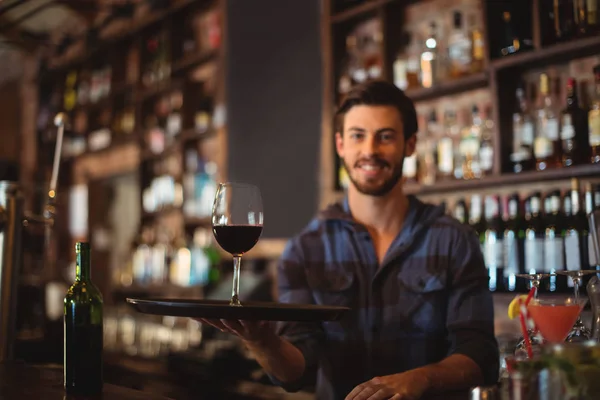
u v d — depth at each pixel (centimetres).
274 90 350
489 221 254
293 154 338
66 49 572
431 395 160
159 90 437
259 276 346
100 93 534
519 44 250
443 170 272
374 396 151
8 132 641
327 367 199
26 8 521
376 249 202
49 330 321
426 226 197
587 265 211
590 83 233
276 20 352
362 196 201
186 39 437
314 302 201
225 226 136
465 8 277
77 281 135
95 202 546
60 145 216
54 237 556
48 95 608
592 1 225
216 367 304
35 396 125
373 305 196
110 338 418
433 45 274
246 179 365
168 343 368
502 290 238
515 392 98
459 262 192
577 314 132
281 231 343
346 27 320
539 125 247
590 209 221
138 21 462
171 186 433
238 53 374
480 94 270
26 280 333
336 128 210
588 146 225
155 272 428
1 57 612
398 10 297
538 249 222
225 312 125
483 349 178
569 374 95
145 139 452
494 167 241
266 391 279
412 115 201
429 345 191
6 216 183
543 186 244
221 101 385
